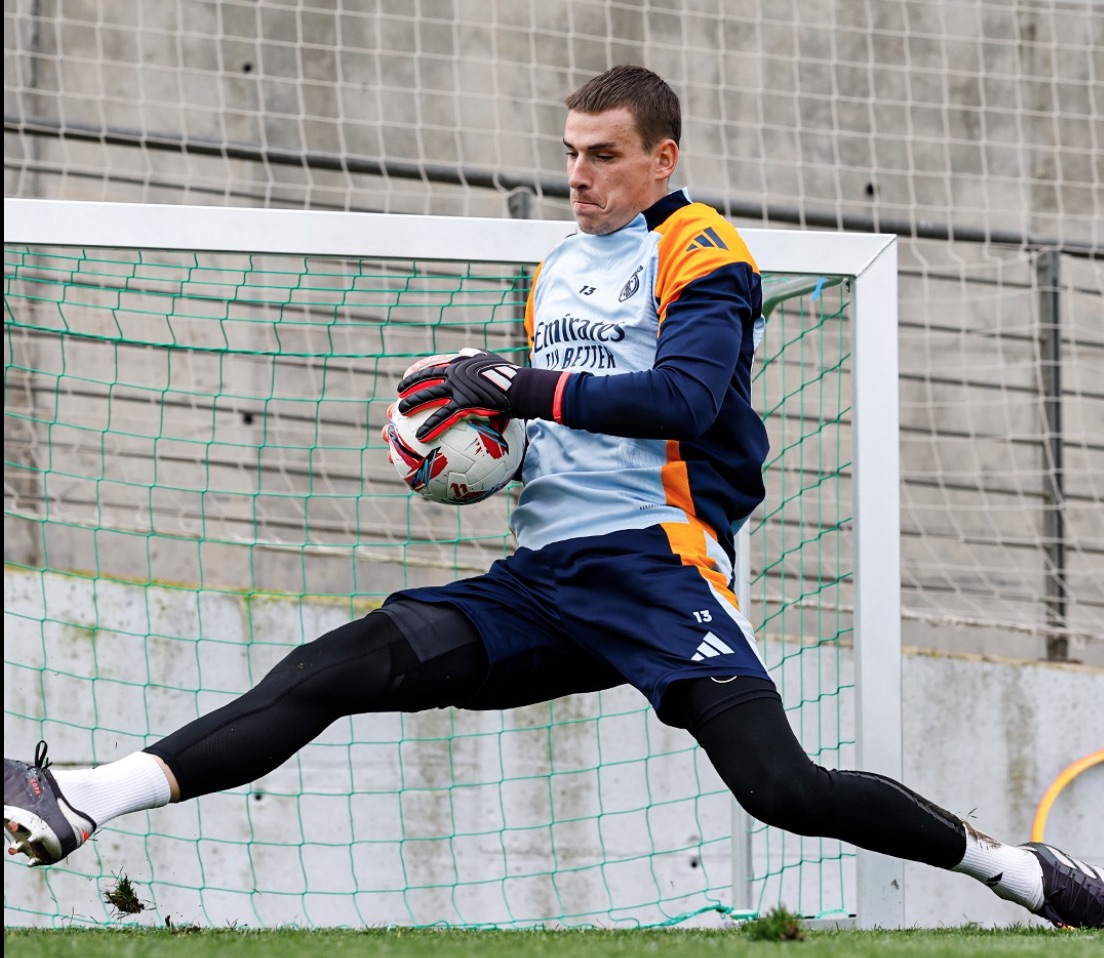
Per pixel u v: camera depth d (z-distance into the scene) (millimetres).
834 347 22875
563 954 7227
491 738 19281
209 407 21719
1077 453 24812
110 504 21234
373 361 22047
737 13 25141
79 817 7875
